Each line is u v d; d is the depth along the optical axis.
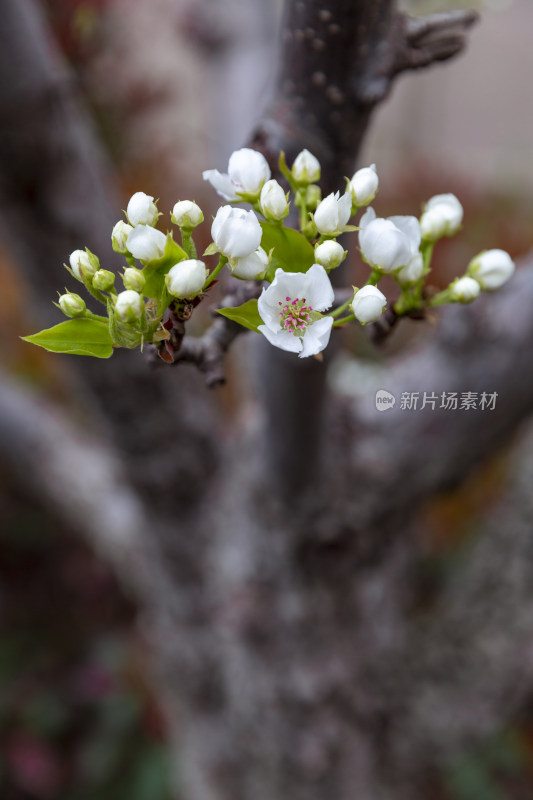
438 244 2.41
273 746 1.60
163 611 1.69
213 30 1.92
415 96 4.66
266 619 1.47
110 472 1.69
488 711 1.55
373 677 1.56
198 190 2.49
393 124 4.66
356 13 0.83
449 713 1.57
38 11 0.97
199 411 1.39
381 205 2.92
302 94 0.86
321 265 0.75
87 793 2.27
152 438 1.33
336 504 1.31
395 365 1.29
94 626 2.58
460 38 0.88
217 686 1.73
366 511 1.33
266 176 0.78
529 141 5.37
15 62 0.94
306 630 1.46
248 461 1.36
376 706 1.58
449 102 5.64
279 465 1.22
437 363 1.12
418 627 1.66
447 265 2.44
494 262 0.82
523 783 2.11
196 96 2.78
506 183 3.46
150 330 0.75
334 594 1.44
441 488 1.31
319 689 1.50
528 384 1.08
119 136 2.18
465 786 1.97
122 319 0.74
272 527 1.37
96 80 2.03
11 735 2.35
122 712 2.38
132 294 0.74
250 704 1.58
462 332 1.06
